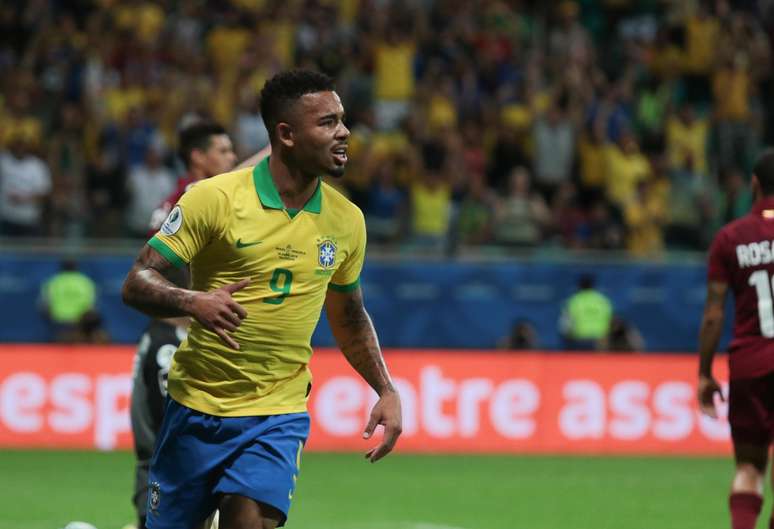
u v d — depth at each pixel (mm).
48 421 46688
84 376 47000
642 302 59469
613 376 49688
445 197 62250
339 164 16500
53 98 65812
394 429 17469
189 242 16219
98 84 65188
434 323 58625
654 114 72062
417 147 63969
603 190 66312
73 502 34125
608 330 57719
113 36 67500
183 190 23203
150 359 22844
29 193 58875
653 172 66938
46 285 55875
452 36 71438
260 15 69625
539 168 66188
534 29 76250
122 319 56344
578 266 59312
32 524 30453
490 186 66750
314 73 16547
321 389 47812
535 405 49281
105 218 59812
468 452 48562
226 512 16406
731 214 64938
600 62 76000
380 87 68688
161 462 17016
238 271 16391
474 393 48938
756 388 22812
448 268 58750
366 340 17828
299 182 16594
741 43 76125
